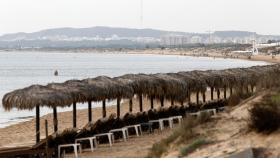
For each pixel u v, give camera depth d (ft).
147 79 132.57
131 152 94.53
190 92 149.69
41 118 181.27
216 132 68.23
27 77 515.09
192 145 64.75
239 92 107.14
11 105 95.55
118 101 123.13
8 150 91.30
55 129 102.17
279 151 53.21
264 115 59.47
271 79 105.40
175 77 145.38
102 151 100.32
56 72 534.37
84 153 99.45
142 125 126.52
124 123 120.67
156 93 135.33
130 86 124.98
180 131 75.31
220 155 57.52
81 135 106.11
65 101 101.14
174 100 144.77
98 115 187.01
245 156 53.83
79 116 184.96
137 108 203.92
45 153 90.99
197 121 75.41
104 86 116.06
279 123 58.54
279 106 61.62
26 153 89.20
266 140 56.70
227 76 167.02
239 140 60.13
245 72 179.93
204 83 155.94
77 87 109.09
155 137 113.70
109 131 113.60
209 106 151.12
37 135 97.66
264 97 78.38
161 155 72.64
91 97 111.24
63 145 96.32
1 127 169.07
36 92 97.35
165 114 136.05
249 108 72.43
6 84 415.64
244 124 66.28
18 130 152.76
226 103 154.10
